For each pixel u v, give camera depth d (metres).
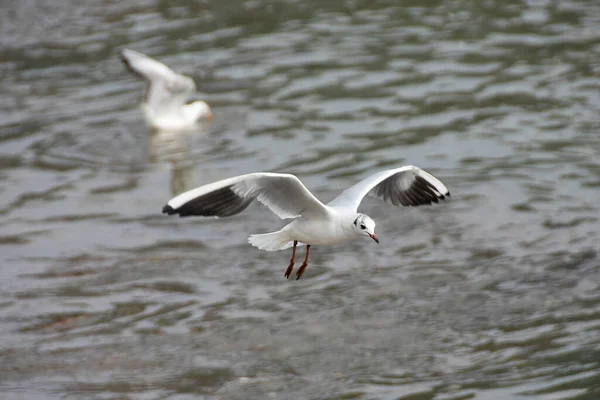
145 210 15.95
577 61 21.41
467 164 16.98
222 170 17.30
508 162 16.98
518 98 19.72
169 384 11.13
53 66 22.59
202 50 23.00
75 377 11.31
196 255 14.38
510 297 12.83
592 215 14.96
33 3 26.48
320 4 25.75
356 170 16.92
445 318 12.41
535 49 22.20
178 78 18.83
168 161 17.80
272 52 22.73
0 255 14.44
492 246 14.24
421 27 23.89
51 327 12.44
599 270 13.34
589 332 11.84
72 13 25.78
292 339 12.03
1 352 11.82
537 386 10.70
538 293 12.88
